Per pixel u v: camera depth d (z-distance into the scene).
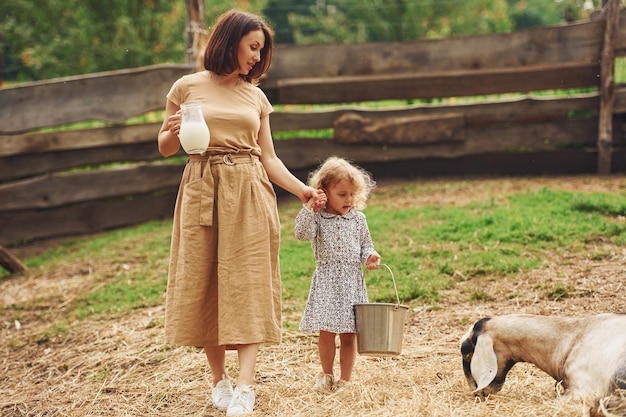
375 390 4.51
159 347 6.03
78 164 10.09
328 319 4.64
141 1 16.64
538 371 4.69
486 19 19.81
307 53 9.95
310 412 4.26
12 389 5.88
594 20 9.72
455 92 9.92
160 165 10.11
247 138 4.60
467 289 6.58
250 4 17.80
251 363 4.44
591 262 6.79
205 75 4.65
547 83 9.80
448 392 4.39
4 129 9.85
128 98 9.85
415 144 9.90
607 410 3.68
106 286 7.83
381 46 9.94
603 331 4.04
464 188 9.27
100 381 5.62
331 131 11.02
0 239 10.10
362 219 4.81
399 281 6.82
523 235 7.43
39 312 7.58
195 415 4.60
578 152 9.78
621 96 9.62
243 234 4.48
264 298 4.47
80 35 16.23
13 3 16.92
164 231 9.34
